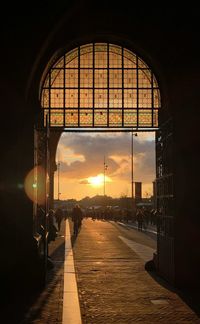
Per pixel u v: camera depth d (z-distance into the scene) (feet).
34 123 42.19
